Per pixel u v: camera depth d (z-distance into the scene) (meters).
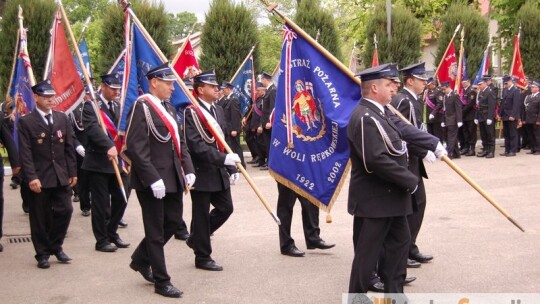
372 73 4.81
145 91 6.75
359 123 4.70
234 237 8.00
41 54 15.55
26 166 6.50
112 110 7.87
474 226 8.23
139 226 8.90
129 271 6.59
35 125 6.61
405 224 4.98
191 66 8.87
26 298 5.74
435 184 11.78
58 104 7.44
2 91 15.57
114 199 7.59
